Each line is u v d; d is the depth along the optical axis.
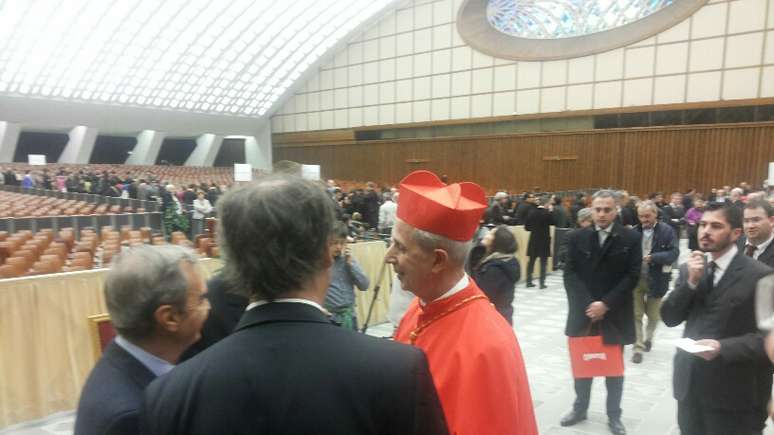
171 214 9.57
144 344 1.16
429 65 22.95
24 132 28.17
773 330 0.85
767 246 2.65
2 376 3.09
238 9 23.28
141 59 24.27
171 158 34.62
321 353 0.70
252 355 0.71
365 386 0.68
